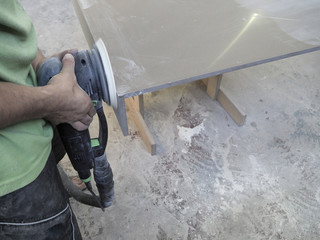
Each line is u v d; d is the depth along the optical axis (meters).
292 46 1.17
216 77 1.81
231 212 1.45
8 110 0.56
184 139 1.75
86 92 0.79
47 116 0.70
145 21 1.28
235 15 1.33
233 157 1.67
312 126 1.82
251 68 2.18
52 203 0.77
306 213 1.45
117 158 1.67
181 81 1.03
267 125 1.82
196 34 1.22
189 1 1.41
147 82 1.01
